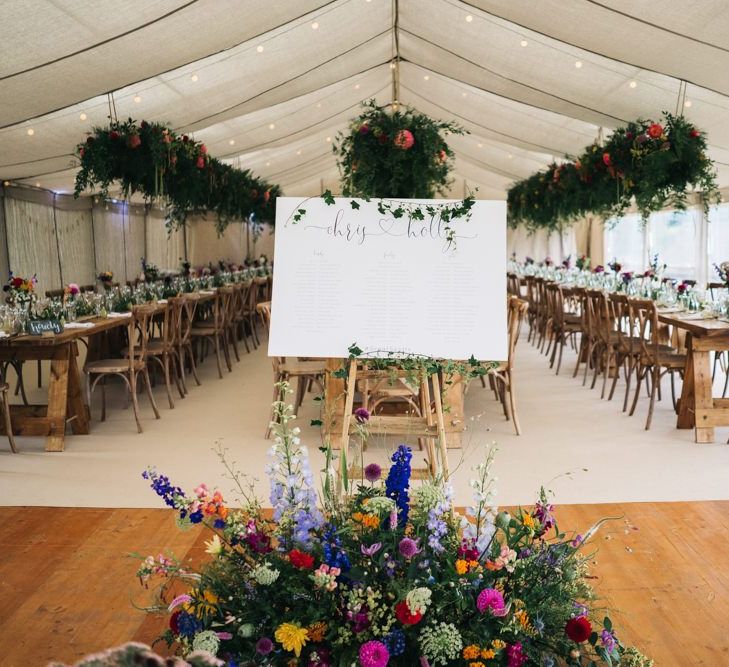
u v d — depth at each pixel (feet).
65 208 41.42
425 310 10.84
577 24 17.95
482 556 7.67
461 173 58.59
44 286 38.58
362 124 17.53
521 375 27.02
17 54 15.44
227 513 7.69
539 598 7.60
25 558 11.10
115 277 48.49
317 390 24.38
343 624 7.18
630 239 48.62
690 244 38.63
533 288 38.83
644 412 21.01
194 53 18.65
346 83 31.45
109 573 10.56
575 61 21.58
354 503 8.11
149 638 8.84
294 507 7.77
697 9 14.90
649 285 27.86
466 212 11.05
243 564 7.73
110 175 21.91
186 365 29.55
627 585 10.13
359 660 6.65
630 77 21.29
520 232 61.67
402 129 16.96
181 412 21.44
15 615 9.43
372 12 22.76
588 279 34.58
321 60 24.94
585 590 8.19
